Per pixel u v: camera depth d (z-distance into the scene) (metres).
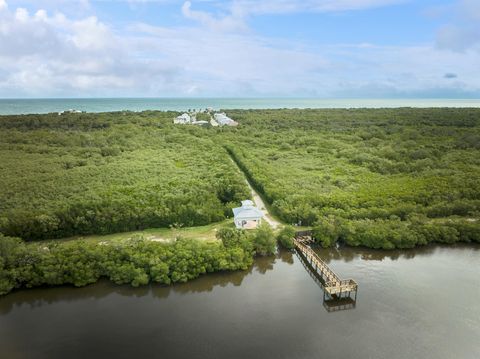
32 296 56.31
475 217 82.75
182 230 75.00
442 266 66.50
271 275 63.66
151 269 58.75
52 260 58.69
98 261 60.06
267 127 183.75
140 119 187.12
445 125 181.88
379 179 102.94
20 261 58.25
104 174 99.06
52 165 107.00
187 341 46.88
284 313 52.88
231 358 44.03
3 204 78.00
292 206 81.19
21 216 70.44
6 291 55.84
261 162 117.06
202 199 81.50
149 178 96.88
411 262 67.94
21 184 89.44
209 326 49.84
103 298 56.06
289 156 128.50
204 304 54.91
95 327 49.53
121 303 54.84
